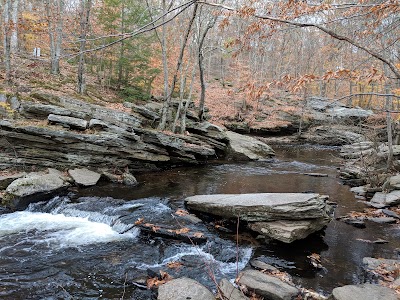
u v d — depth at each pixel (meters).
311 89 39.25
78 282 6.13
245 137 23.41
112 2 17.19
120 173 13.52
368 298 5.06
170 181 13.77
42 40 22.41
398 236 8.75
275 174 16.47
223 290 5.49
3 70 15.85
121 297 5.71
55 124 12.63
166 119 19.17
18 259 6.86
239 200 9.05
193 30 20.39
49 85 16.53
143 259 7.10
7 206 9.52
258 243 7.98
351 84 30.41
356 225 9.45
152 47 23.30
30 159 11.70
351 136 28.66
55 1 20.33
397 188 12.84
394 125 21.36
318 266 6.94
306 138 31.91
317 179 15.59
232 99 33.81
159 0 22.09
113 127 13.68
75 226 8.74
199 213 9.66
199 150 17.48
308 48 29.89
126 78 21.55
